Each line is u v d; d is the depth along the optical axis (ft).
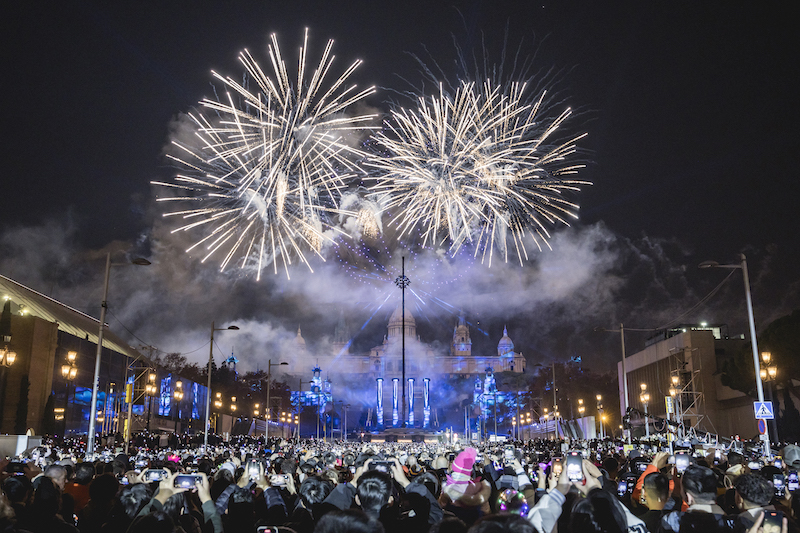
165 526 20.36
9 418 222.89
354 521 15.76
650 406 327.26
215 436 233.35
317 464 53.16
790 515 28.96
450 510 29.01
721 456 63.93
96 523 30.76
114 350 304.50
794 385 218.59
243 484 33.50
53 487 26.78
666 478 27.86
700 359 274.57
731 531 20.62
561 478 26.35
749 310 119.65
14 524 21.07
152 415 315.58
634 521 21.57
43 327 239.71
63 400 251.19
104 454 87.30
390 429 539.29
